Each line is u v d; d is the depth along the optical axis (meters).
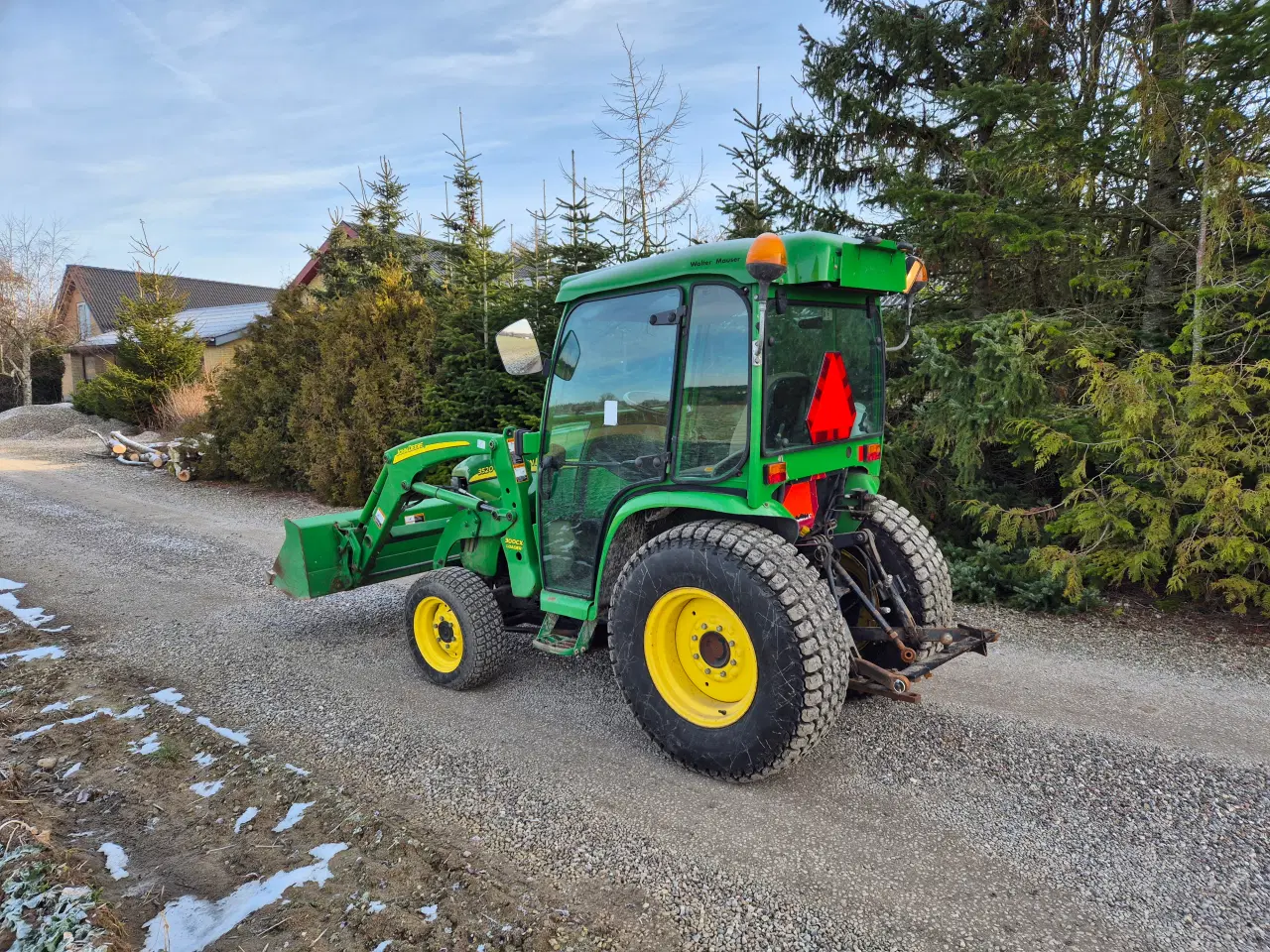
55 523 9.23
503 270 9.62
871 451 3.89
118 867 2.81
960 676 4.32
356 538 5.00
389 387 10.26
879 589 3.79
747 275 3.04
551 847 2.84
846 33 7.53
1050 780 3.21
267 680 4.49
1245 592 4.97
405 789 3.27
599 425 3.70
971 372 6.01
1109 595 5.80
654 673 3.37
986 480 6.67
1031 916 2.43
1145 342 6.02
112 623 5.57
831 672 2.95
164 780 3.40
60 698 4.28
